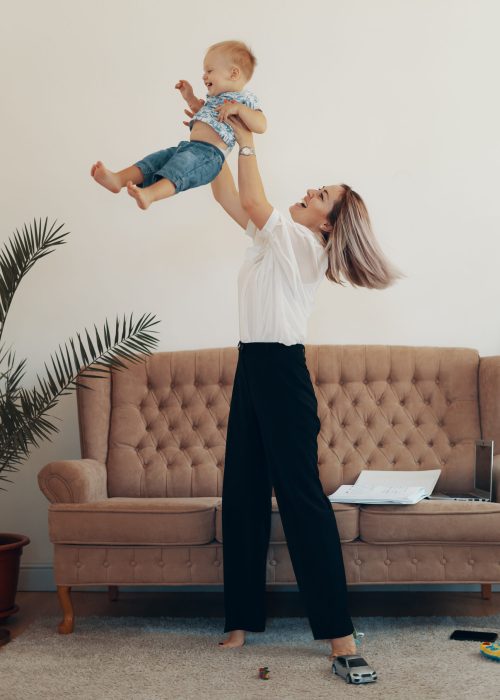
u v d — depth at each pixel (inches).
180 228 150.7
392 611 124.0
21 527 146.4
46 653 104.4
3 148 152.3
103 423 136.5
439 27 149.9
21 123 152.3
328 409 137.2
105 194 151.3
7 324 150.9
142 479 133.6
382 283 106.7
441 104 149.4
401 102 149.8
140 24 152.3
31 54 152.6
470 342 147.9
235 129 100.0
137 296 150.7
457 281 148.3
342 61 150.5
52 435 147.9
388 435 135.6
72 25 152.6
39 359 150.3
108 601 134.3
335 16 150.8
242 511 105.1
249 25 151.3
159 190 91.4
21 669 98.0
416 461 134.3
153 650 105.0
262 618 106.3
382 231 149.3
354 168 149.7
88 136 151.8
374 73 150.2
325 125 150.2
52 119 152.3
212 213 150.4
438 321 148.3
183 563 112.3
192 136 99.7
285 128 150.3
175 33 151.9
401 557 110.5
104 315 150.6
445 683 90.5
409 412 136.9
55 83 152.4
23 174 152.0
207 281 150.2
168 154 104.5
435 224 148.8
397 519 109.3
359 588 139.9
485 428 134.0
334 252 103.9
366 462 134.5
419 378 138.3
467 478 132.0
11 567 122.3
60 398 148.3
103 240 151.3
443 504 111.0
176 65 151.7
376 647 104.6
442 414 136.6
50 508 113.7
